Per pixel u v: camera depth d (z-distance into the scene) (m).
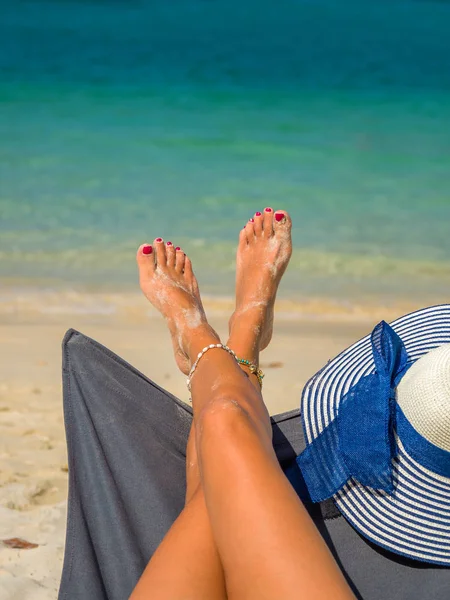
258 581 1.50
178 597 1.66
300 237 7.50
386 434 1.86
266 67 19.14
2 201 8.30
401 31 24.48
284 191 9.15
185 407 2.22
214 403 1.76
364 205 8.68
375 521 1.93
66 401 2.18
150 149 11.23
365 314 5.78
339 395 2.06
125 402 2.18
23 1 26.48
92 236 7.29
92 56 19.28
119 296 6.02
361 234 7.64
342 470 1.96
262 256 3.13
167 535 1.78
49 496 3.05
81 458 2.16
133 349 4.95
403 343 2.16
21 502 2.98
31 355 4.80
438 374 1.80
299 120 13.81
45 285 6.15
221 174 9.90
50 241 7.12
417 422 1.82
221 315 5.52
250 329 2.68
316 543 1.52
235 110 14.52
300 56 20.67
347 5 28.38
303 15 26.50
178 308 2.80
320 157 11.04
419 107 15.23
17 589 2.43
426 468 1.87
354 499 1.96
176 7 26.75
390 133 12.92
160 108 14.41
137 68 18.23
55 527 2.82
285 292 6.19
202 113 14.15
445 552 1.89
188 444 2.09
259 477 1.58
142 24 23.97
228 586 1.58
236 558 1.54
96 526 2.13
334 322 5.61
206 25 24.34
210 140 11.98
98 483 2.14
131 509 2.13
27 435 3.63
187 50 20.78
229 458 1.62
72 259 6.72
